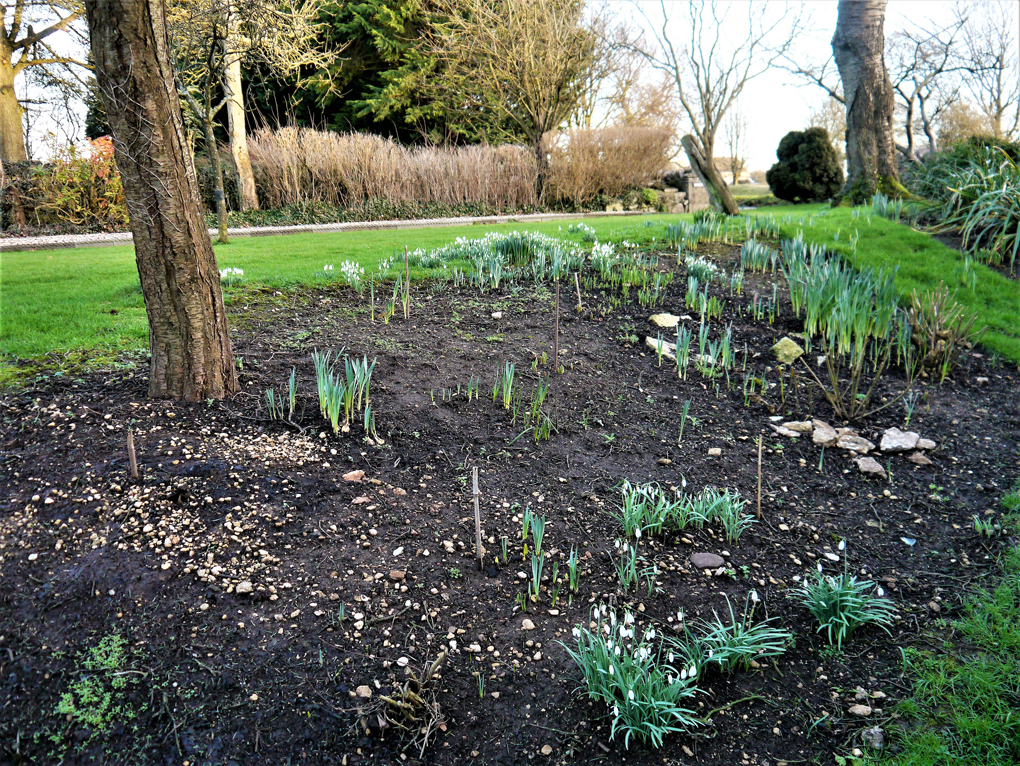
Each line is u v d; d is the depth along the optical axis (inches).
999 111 938.1
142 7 128.6
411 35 987.3
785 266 310.8
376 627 107.5
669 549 131.2
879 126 489.7
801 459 167.3
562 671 103.3
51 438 136.0
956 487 157.5
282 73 516.1
